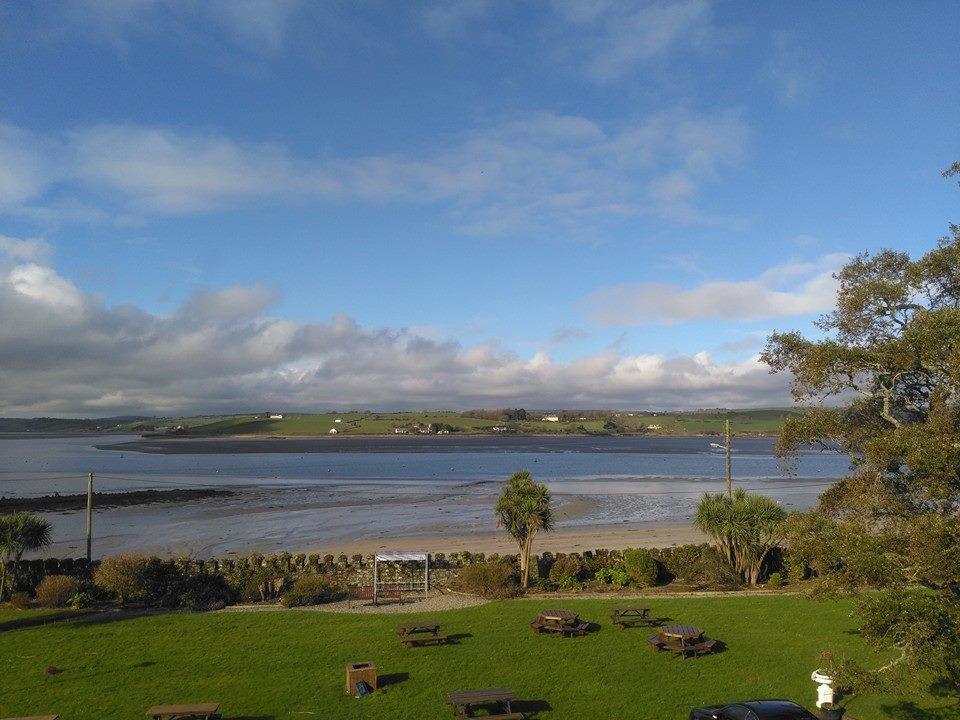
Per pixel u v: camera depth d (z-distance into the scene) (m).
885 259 16.52
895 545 13.41
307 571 33.84
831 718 15.86
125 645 22.16
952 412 13.52
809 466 154.25
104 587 29.41
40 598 28.44
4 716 16.42
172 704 17.08
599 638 22.84
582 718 16.44
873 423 16.12
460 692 16.55
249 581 30.86
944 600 12.76
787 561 16.67
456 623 24.94
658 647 21.52
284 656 20.98
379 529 57.47
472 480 109.12
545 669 19.81
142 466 148.62
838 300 16.89
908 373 14.83
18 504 77.00
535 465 151.00
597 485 100.12
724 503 33.97
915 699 17.41
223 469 138.00
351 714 16.61
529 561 33.22
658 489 93.56
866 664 19.75
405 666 20.06
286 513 68.56
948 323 13.23
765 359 16.12
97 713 16.56
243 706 17.05
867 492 16.33
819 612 26.14
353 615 26.42
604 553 35.03
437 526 58.91
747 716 14.27
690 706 17.09
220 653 21.28
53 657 20.89
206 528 58.91
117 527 60.16
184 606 28.12
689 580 32.69
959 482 12.73
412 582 32.97
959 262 14.69
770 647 21.72
